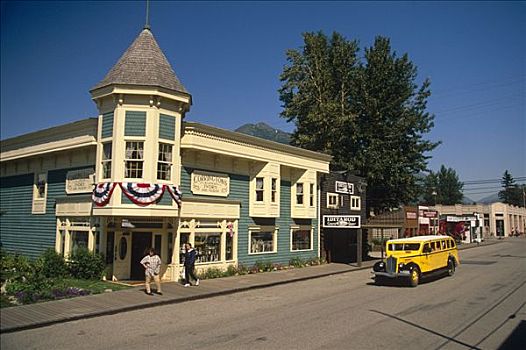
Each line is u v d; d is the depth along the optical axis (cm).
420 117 3825
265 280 2155
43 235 2377
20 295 1486
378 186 3888
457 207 9012
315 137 3991
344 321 1250
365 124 3778
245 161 2483
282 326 1184
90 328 1161
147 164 1905
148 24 2142
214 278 2172
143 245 2073
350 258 3509
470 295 1755
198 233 2175
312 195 3036
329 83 4081
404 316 1326
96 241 2038
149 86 1909
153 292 1702
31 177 2547
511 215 9381
